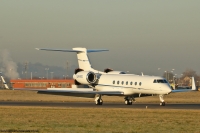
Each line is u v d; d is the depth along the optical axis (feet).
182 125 239.09
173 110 341.41
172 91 426.92
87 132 208.64
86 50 508.53
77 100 558.56
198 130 218.38
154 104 458.50
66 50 504.84
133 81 449.89
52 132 208.64
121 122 253.44
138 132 210.38
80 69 507.71
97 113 313.12
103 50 515.09
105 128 224.53
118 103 487.20
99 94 444.55
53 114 305.12
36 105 428.56
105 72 507.71
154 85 431.02
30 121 259.39
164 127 229.66
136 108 375.45
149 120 264.52
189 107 392.88
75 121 258.98
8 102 497.05
